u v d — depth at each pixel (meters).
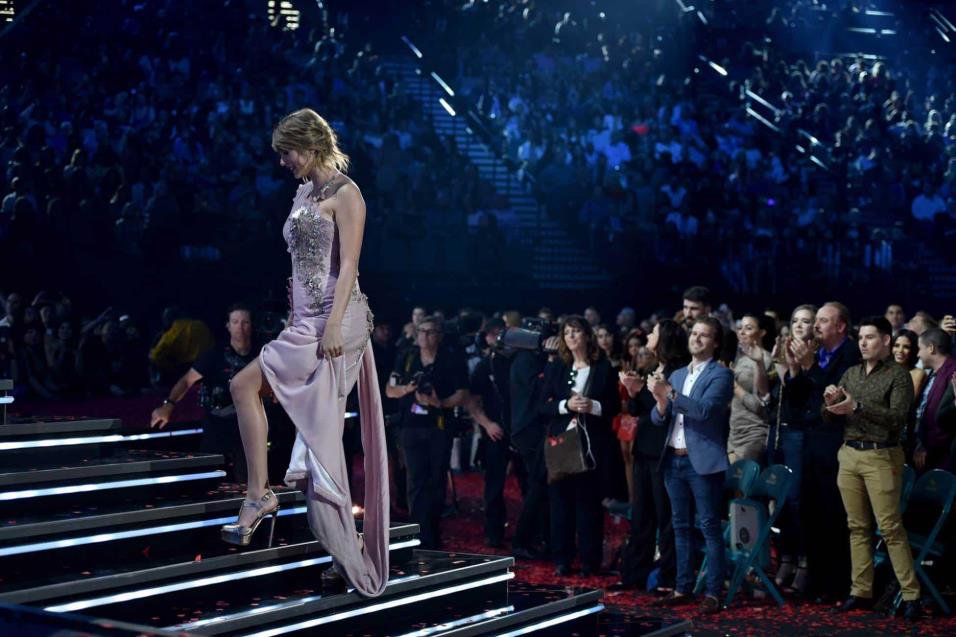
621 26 35.59
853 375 9.53
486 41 33.19
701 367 9.48
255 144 23.58
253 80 27.38
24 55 25.28
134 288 19.80
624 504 11.10
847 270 25.00
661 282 24.33
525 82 31.12
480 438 12.47
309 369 5.55
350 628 5.85
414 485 11.41
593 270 24.78
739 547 9.71
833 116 32.78
